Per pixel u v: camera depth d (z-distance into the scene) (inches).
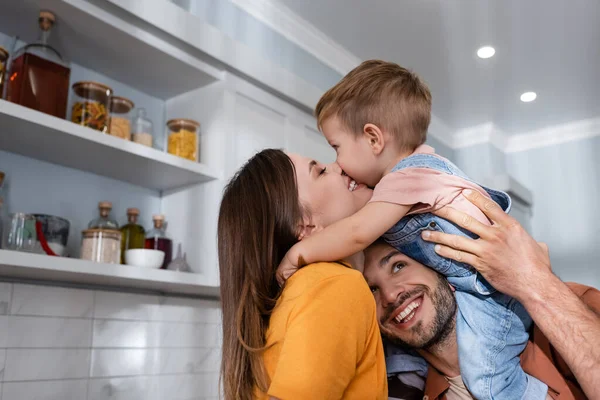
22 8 59.3
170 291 74.4
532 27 107.3
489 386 36.8
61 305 63.6
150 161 65.4
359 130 44.5
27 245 54.8
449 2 98.9
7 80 58.5
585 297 42.3
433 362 40.6
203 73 73.6
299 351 27.4
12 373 58.1
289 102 85.4
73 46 66.7
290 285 31.5
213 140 74.5
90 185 69.7
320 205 37.1
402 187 38.1
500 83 129.6
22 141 58.7
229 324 33.4
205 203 72.8
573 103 140.9
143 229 69.5
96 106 62.5
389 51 115.9
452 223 39.2
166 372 73.3
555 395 37.5
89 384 64.7
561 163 155.2
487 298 39.1
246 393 30.9
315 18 103.0
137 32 65.2
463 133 156.3
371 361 31.3
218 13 87.2
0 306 58.3
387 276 40.4
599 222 146.9
